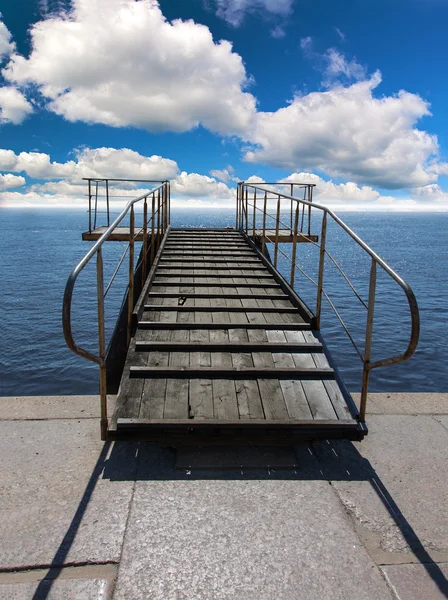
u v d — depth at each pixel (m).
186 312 4.81
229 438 2.99
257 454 2.98
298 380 3.53
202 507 2.44
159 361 3.70
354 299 25.91
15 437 3.11
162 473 2.75
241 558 2.08
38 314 22.22
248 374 3.55
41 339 17.08
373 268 3.02
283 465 2.85
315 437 3.00
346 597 1.88
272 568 2.03
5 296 28.00
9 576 1.97
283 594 1.89
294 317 4.71
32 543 2.15
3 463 2.80
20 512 2.37
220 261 7.16
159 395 3.28
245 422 2.95
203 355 3.83
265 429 2.98
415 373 12.48
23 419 3.36
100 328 2.93
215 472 2.78
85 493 2.54
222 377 3.53
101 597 1.86
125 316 5.70
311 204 4.62
